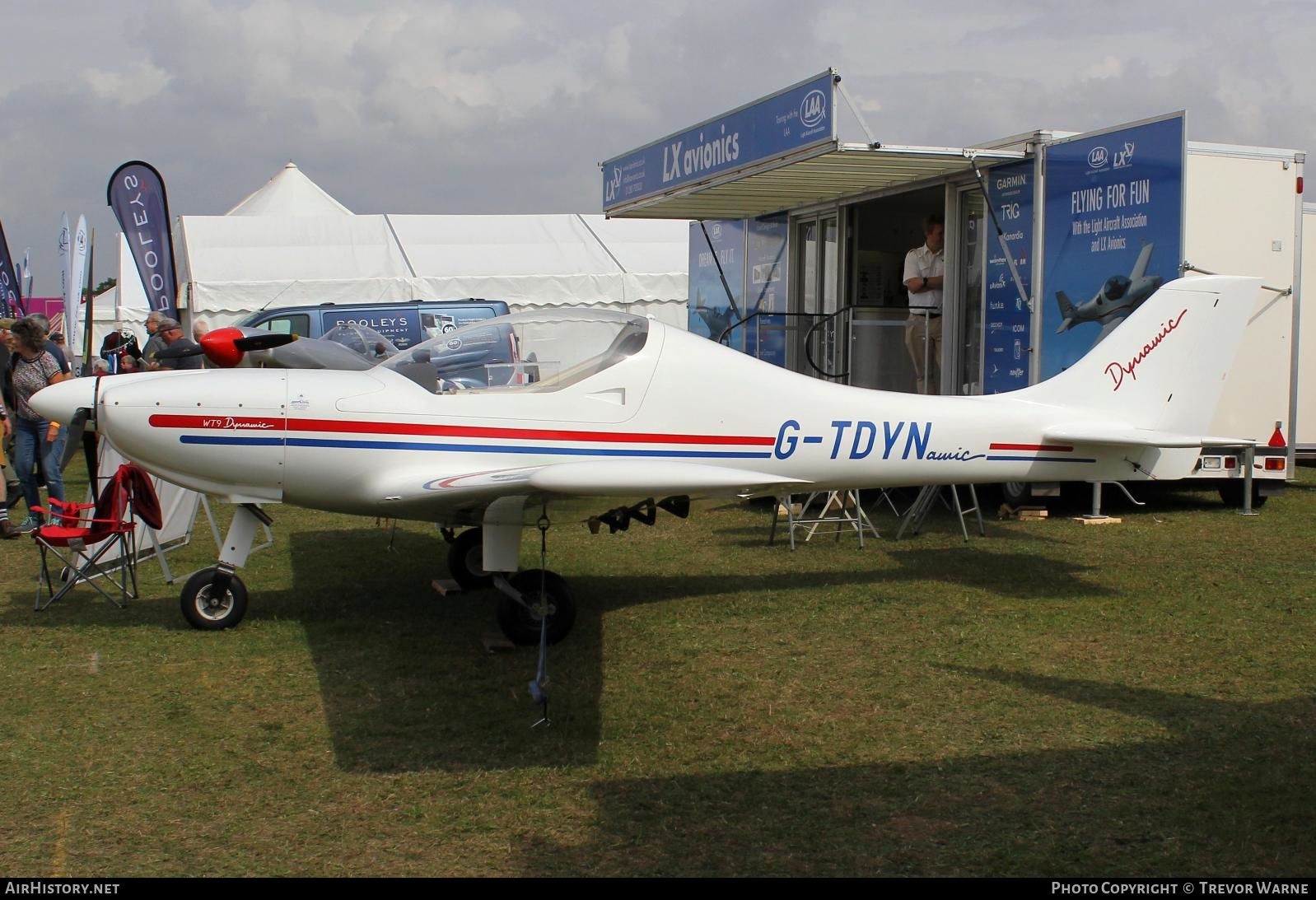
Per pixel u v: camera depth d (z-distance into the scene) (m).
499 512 4.82
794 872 2.95
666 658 4.92
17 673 4.72
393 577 6.61
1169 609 5.61
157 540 6.74
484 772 3.66
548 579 5.15
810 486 4.91
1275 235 8.31
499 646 5.05
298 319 12.48
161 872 2.99
